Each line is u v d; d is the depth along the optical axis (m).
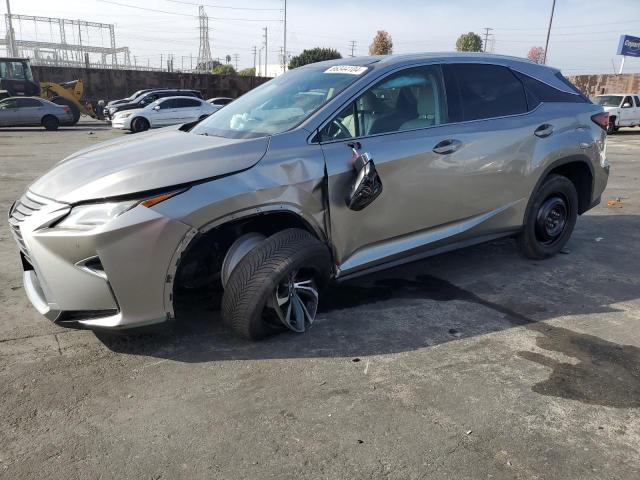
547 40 42.44
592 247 5.59
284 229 3.39
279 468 2.34
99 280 2.86
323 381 3.01
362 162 3.38
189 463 2.37
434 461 2.39
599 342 3.49
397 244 3.86
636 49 43.69
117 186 2.87
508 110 4.45
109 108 25.64
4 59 24.64
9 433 2.55
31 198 3.12
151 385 2.96
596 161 5.07
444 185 3.96
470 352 3.35
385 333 3.59
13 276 4.59
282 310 3.34
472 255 5.26
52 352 3.29
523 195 4.55
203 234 2.98
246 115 3.86
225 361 3.21
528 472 2.33
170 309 3.02
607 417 2.72
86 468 2.33
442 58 4.19
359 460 2.39
